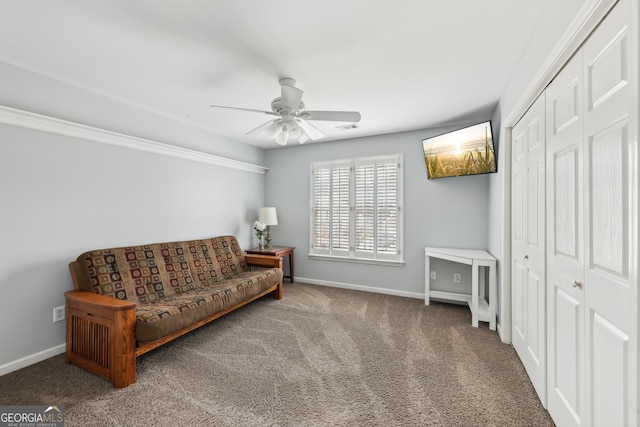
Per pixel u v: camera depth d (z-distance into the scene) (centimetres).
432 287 388
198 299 260
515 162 238
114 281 250
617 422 102
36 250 227
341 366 219
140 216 305
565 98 144
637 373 90
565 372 145
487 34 182
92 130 258
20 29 175
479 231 362
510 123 241
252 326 296
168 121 337
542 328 175
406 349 246
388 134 412
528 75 190
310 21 169
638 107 88
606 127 108
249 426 156
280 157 495
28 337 222
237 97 283
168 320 219
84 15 163
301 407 172
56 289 238
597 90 115
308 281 473
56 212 238
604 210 111
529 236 201
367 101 293
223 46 195
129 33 180
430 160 368
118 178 285
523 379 200
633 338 92
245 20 168
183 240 355
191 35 183
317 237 465
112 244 279
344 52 203
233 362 225
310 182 469
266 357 233
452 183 375
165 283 291
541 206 176
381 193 416
